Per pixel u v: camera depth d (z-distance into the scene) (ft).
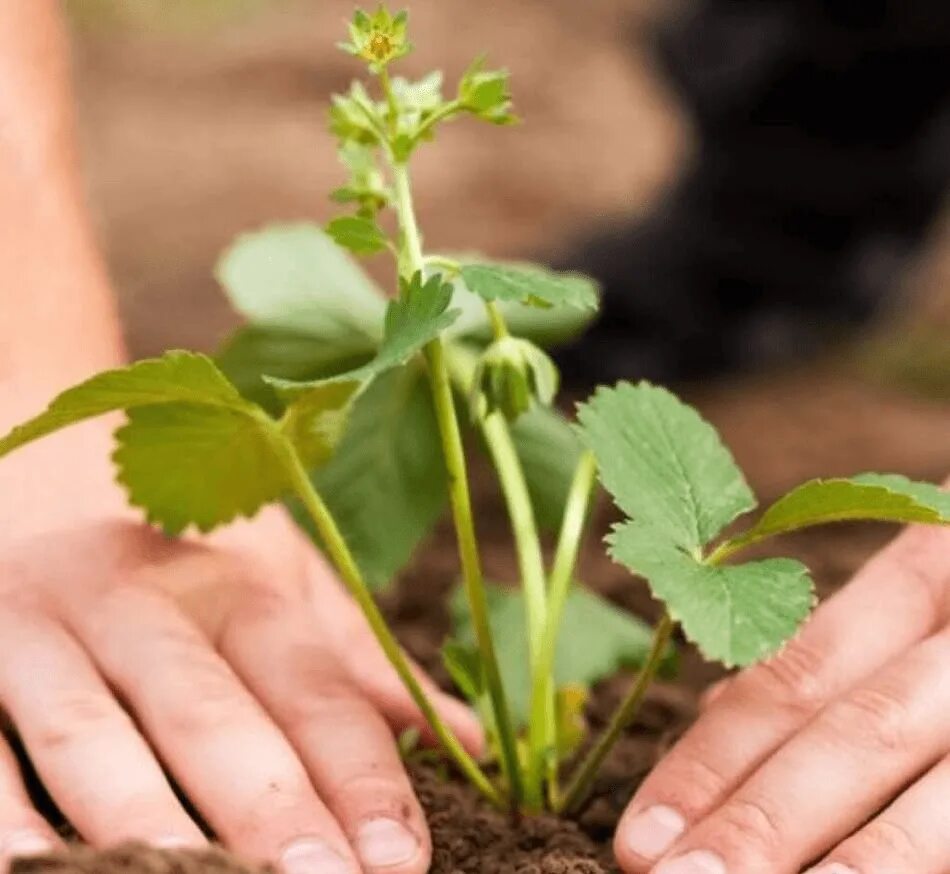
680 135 9.76
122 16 12.26
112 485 3.27
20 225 3.44
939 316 6.80
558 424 3.41
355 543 3.34
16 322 3.36
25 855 2.82
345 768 3.05
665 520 2.97
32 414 3.29
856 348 6.41
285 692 3.12
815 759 2.99
